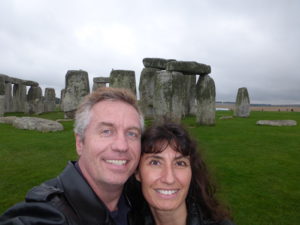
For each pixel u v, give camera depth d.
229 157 2.08
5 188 1.41
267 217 1.19
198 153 0.67
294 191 1.46
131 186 0.68
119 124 0.56
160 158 0.61
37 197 0.48
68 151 2.16
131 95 0.61
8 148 2.22
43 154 2.07
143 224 0.66
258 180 1.61
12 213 0.47
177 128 0.63
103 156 0.55
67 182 0.53
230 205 1.29
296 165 1.90
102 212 0.53
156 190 0.61
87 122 0.57
